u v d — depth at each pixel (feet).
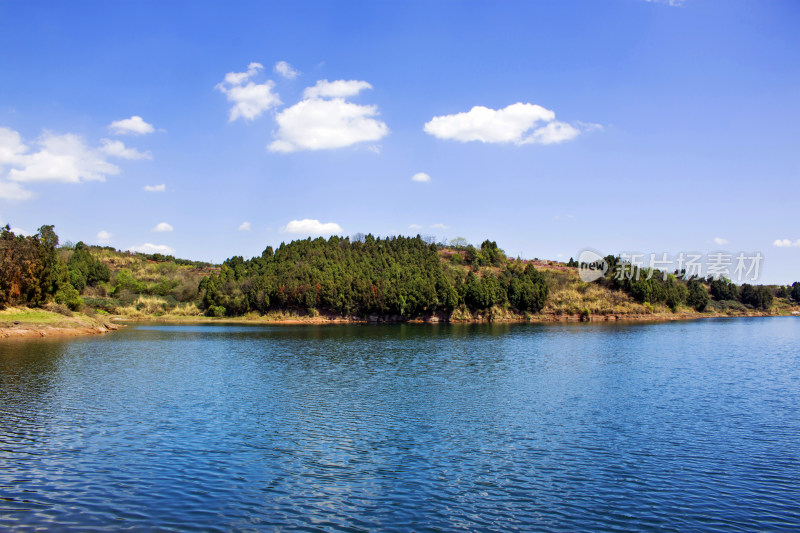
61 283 266.16
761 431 81.41
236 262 463.83
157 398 100.78
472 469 63.77
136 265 503.61
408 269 418.31
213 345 199.82
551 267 529.45
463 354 177.27
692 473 63.10
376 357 167.94
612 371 140.67
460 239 572.51
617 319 410.72
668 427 83.51
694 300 514.27
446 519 50.08
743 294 570.05
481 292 375.45
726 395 108.68
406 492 56.44
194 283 425.28
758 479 61.36
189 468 62.54
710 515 51.78
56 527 46.50
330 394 107.45
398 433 79.10
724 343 225.15
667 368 147.02
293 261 431.02
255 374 131.34
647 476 61.93
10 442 71.05
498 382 122.62
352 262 430.20
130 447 69.97
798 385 120.67
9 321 217.77
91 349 176.24
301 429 80.74
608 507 53.31
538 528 48.44
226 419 85.81
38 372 127.54
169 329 281.95
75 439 72.95
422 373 135.33
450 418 88.63
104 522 47.75
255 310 371.97
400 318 370.12
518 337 245.04
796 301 628.28
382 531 47.44
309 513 50.90
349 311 363.35
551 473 62.59
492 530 47.91
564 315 404.77
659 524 49.75
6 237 247.50
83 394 102.94
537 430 81.35
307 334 256.52
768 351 194.70
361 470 63.05
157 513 50.01
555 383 121.80
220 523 48.32
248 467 63.36
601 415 91.25
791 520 50.98
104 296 401.29
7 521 47.39
